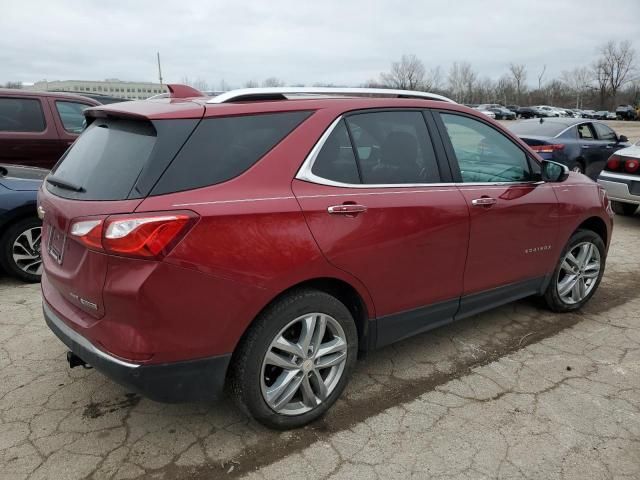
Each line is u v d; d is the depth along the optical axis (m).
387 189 2.95
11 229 4.67
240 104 2.62
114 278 2.22
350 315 2.87
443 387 3.26
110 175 2.42
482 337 3.95
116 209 2.24
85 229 2.27
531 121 11.29
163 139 2.36
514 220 3.60
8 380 3.24
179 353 2.34
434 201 3.11
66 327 2.56
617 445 2.72
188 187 2.33
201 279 2.30
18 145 6.70
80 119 7.33
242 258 2.38
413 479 2.47
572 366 3.53
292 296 2.62
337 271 2.71
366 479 2.46
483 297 3.59
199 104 2.57
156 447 2.67
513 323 4.21
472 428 2.84
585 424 2.89
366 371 3.44
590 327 4.15
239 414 2.95
